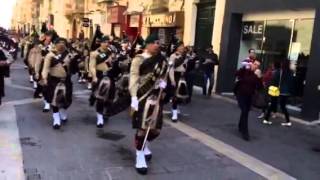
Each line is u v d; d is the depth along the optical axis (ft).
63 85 29.22
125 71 31.22
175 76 33.78
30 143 25.11
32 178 19.47
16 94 43.78
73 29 139.64
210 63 51.39
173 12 65.10
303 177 22.06
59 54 29.22
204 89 51.60
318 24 38.52
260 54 49.44
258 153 26.27
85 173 20.49
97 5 111.14
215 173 21.54
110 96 30.35
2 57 31.14
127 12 87.66
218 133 31.07
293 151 27.37
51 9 179.42
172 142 27.25
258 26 50.01
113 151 24.41
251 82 29.89
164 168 21.89
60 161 22.09
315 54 38.58
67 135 27.58
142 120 20.79
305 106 39.19
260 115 39.45
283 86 35.42
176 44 38.32
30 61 51.49
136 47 32.76
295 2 41.96
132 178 20.18
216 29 55.67
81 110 36.65
